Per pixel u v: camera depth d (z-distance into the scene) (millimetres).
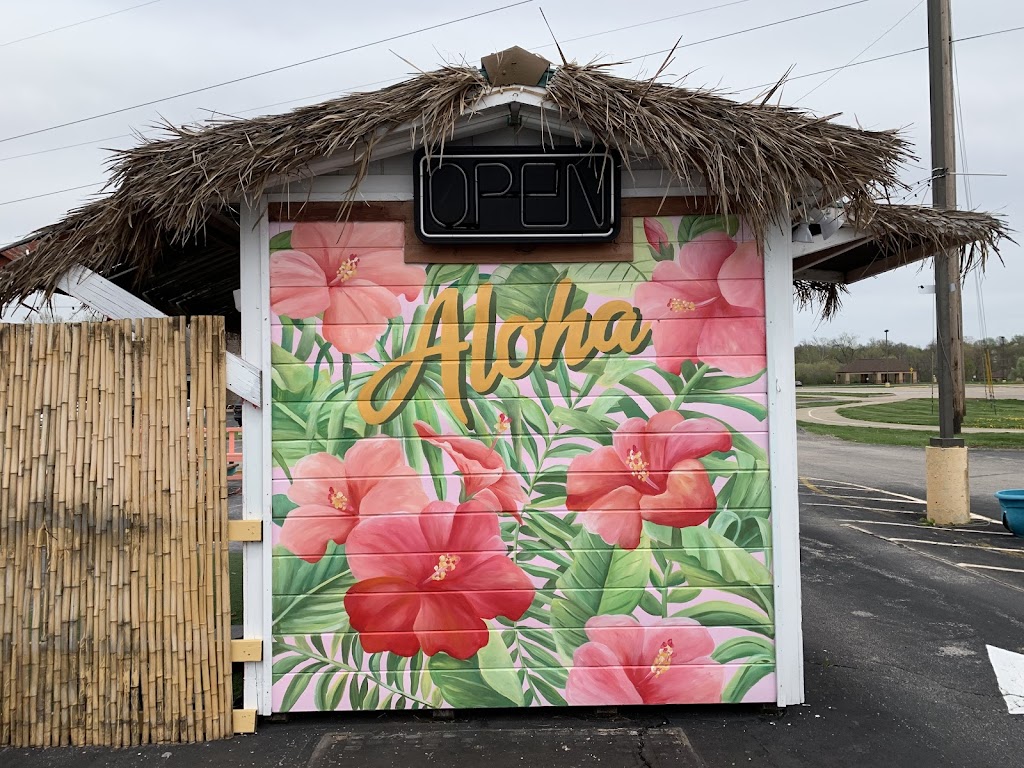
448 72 3559
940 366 9133
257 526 3617
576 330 3723
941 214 4137
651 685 3688
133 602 3570
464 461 3688
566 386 3713
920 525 9000
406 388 3691
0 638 3551
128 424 3604
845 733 3562
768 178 3475
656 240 3748
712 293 3746
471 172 3625
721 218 3750
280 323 3695
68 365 3609
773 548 3719
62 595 3566
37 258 3631
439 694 3660
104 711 3549
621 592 3691
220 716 3570
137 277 4086
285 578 3652
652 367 3729
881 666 4438
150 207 3441
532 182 3645
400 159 3705
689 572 3705
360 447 3678
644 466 3711
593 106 3434
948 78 9141
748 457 3730
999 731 3594
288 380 3684
